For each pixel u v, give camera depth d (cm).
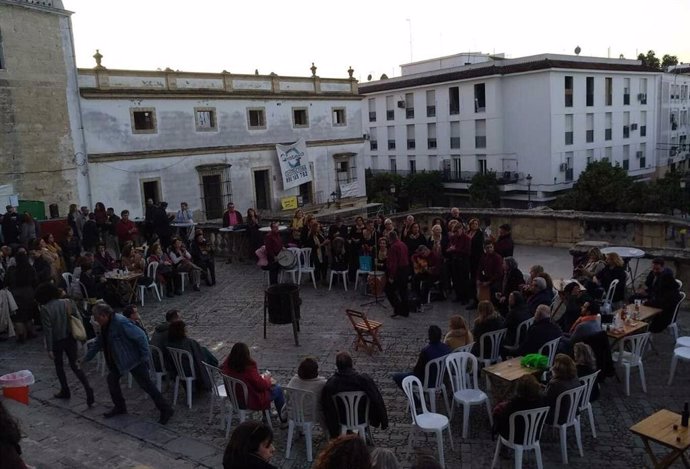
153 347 846
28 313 1134
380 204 4384
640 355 814
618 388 824
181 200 3234
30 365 1016
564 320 930
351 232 1414
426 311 1208
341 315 1205
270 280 1430
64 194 2638
